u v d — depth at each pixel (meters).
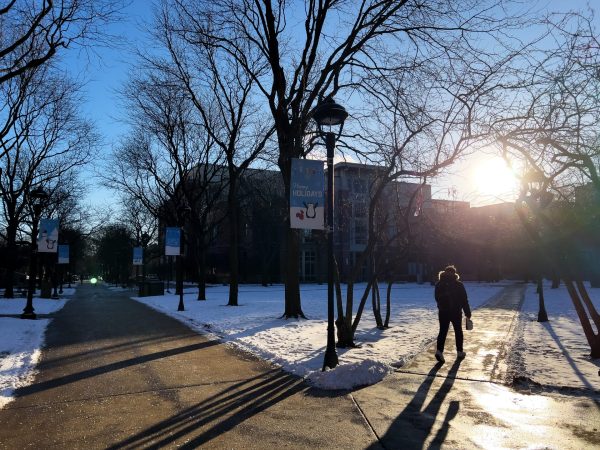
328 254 8.88
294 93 17.38
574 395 6.99
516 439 5.28
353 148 13.30
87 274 139.88
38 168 35.44
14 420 6.04
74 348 11.37
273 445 5.21
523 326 15.12
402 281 68.31
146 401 6.88
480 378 7.97
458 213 27.78
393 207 18.22
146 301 31.47
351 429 5.69
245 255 66.56
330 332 8.68
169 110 29.61
